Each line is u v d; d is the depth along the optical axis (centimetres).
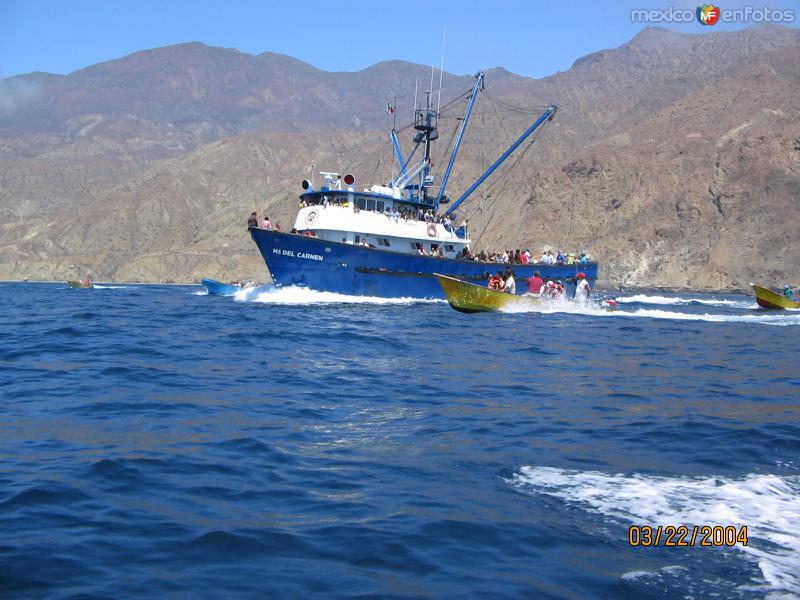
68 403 1512
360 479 1000
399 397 1650
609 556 744
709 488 960
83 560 723
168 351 2467
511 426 1348
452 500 912
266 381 1848
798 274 16300
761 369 2283
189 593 661
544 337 3128
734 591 666
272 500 911
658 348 2862
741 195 18500
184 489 946
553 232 19850
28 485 938
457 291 4012
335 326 3372
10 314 4506
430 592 671
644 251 18312
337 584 685
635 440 1238
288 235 4528
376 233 4734
